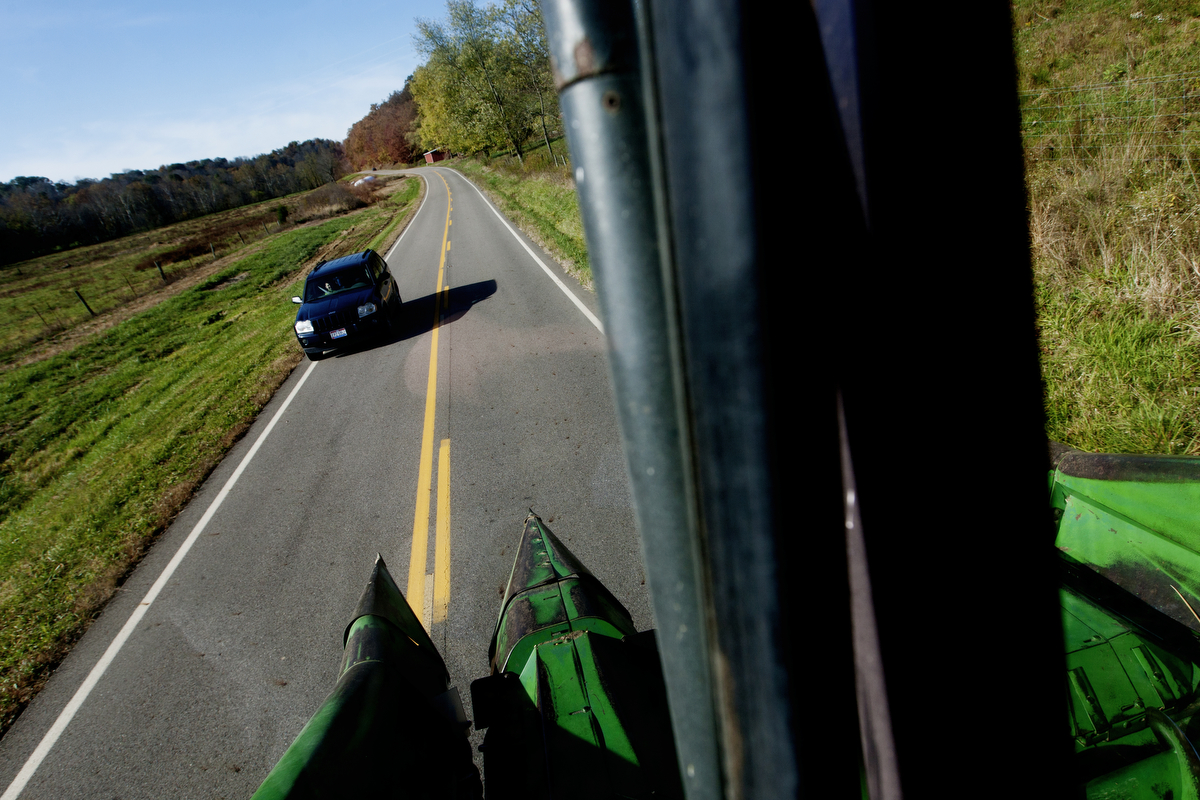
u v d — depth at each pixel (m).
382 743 1.57
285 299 17.06
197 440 8.19
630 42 0.36
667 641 0.47
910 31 0.46
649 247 0.38
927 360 0.49
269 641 4.23
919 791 0.50
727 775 0.45
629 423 0.44
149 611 4.94
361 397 8.42
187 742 3.57
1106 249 4.68
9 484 8.97
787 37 0.40
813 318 0.42
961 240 0.50
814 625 0.45
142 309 22.25
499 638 2.26
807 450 0.42
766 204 0.38
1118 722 1.52
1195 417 3.33
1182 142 5.25
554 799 1.46
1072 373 4.00
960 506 0.53
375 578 2.43
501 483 5.40
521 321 9.85
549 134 35.25
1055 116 7.25
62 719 4.01
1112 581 1.91
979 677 0.54
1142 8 10.16
